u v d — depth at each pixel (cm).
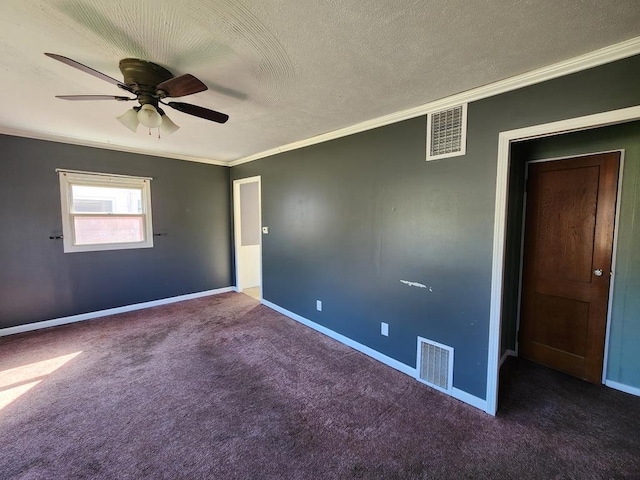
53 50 157
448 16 129
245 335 338
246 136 334
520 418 199
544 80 176
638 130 212
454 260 222
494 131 197
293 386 237
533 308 273
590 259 238
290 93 212
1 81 196
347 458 166
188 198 466
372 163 277
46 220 347
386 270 271
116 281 403
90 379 243
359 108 242
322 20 131
